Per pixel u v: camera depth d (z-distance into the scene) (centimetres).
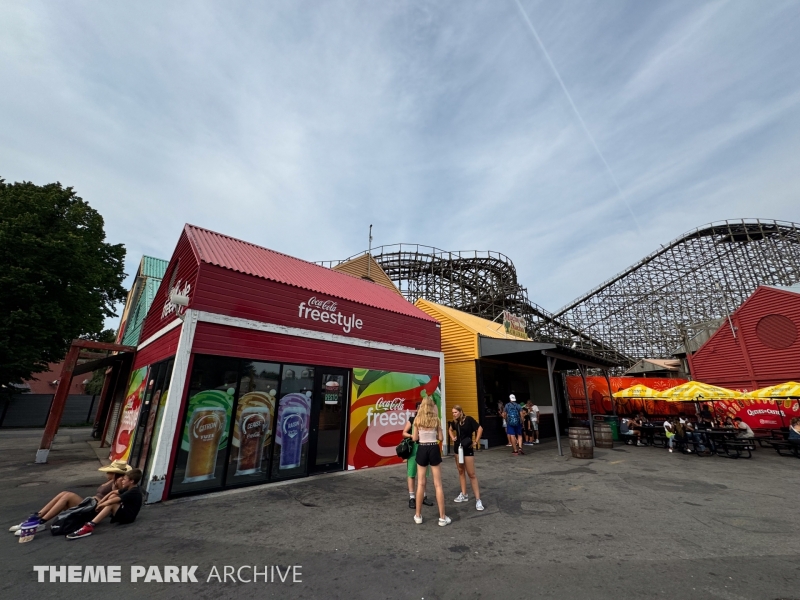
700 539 452
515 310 3212
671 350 3259
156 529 469
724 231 3359
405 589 326
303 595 314
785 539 452
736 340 1822
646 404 2027
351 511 557
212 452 658
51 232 1942
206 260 709
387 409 1023
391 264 3103
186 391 636
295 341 828
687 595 318
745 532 478
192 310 667
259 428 734
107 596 307
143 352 999
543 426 1731
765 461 1076
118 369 1434
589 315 3953
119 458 895
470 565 376
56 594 308
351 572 359
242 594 314
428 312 1648
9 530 453
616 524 507
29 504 577
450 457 1119
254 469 714
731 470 926
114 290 2561
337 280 1148
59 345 2097
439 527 491
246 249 959
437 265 3073
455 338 1497
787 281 3000
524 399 1742
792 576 354
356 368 958
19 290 1750
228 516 524
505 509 578
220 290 714
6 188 1967
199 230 907
